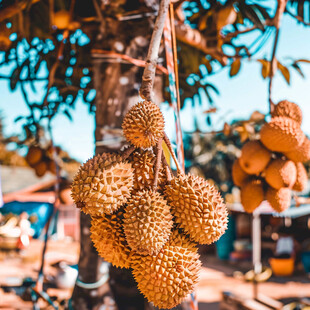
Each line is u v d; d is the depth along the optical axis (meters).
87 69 2.93
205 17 2.41
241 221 14.43
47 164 3.02
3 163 20.06
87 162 1.15
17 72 2.84
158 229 1.07
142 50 1.85
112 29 1.83
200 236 1.13
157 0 1.89
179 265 1.11
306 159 1.87
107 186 1.08
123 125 1.13
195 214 1.12
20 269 10.39
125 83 1.83
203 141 15.39
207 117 3.05
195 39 2.43
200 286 9.61
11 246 13.17
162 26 1.17
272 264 11.20
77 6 2.24
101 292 1.88
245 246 13.65
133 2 1.84
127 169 1.14
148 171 1.19
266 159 1.85
